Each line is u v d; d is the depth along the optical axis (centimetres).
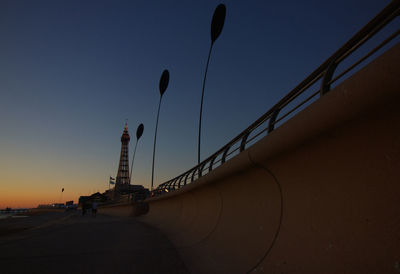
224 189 643
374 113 222
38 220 2775
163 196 1692
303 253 323
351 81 231
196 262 564
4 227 1705
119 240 944
